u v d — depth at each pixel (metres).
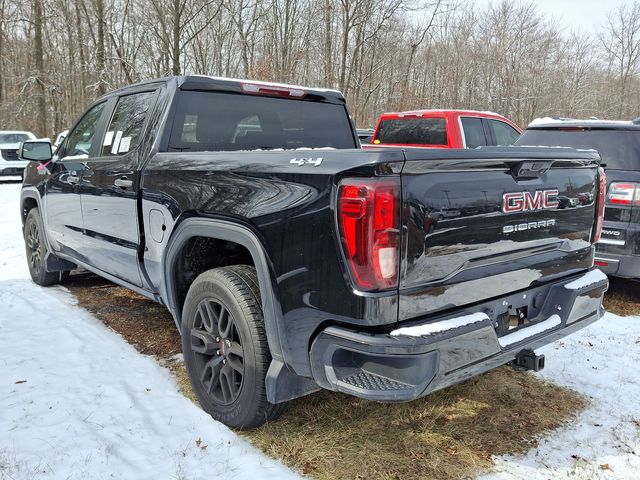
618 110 41.16
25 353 3.63
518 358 2.77
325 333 2.21
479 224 2.35
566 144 5.48
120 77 22.17
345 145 4.17
